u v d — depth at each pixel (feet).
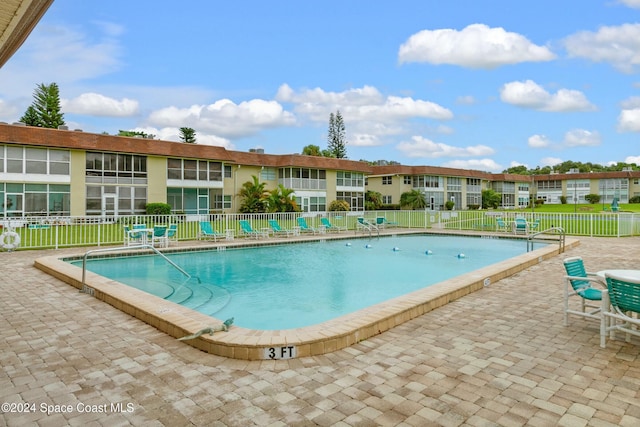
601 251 39.96
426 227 74.38
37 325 15.96
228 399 9.85
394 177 140.46
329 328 13.85
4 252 38.75
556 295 21.08
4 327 15.69
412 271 35.45
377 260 41.57
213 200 100.78
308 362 12.18
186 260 40.37
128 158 83.51
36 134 73.72
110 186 81.15
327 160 118.62
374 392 10.20
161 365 11.95
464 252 47.47
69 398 9.86
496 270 25.67
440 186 146.61
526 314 17.42
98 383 10.71
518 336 14.48
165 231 42.57
